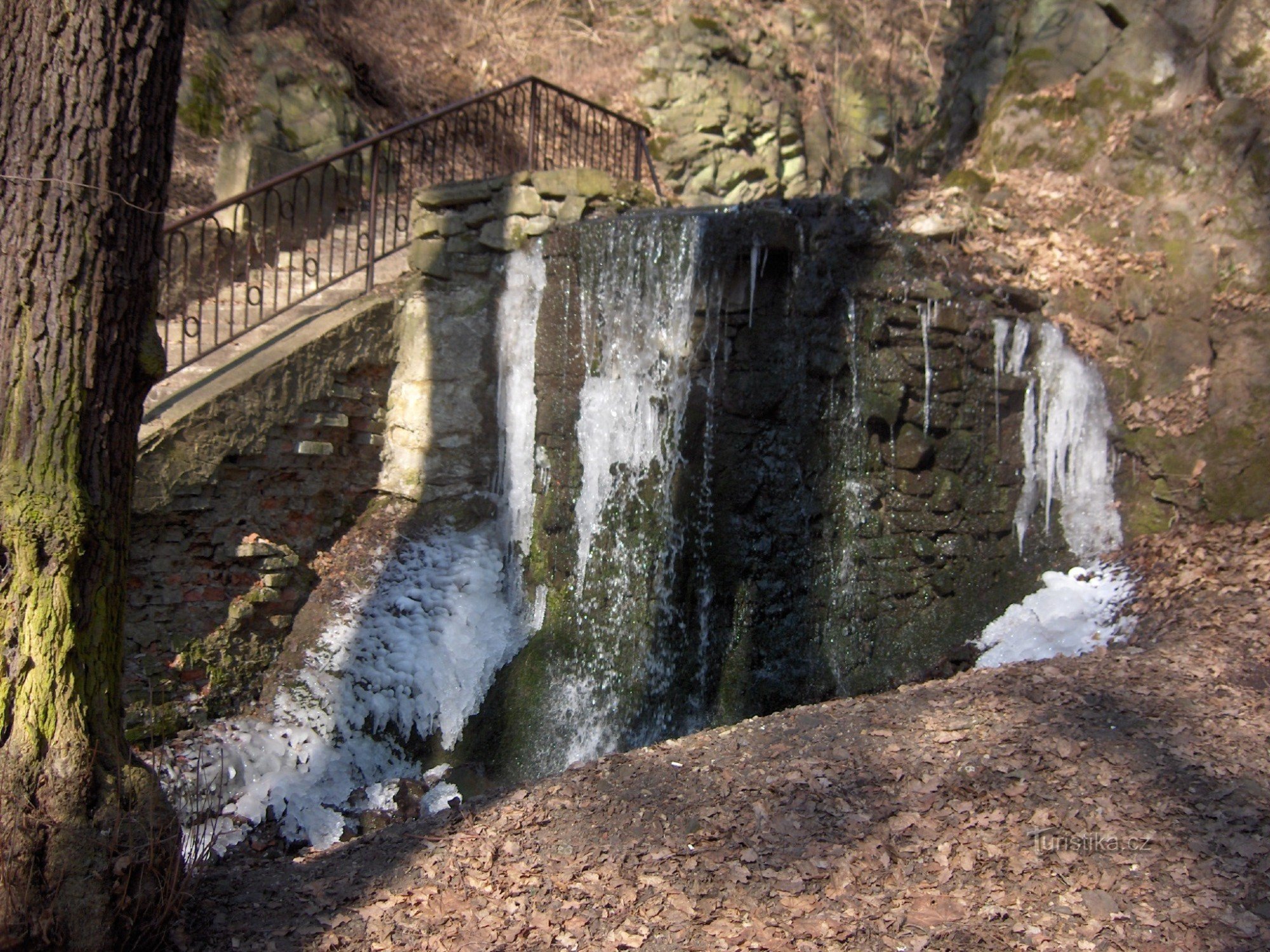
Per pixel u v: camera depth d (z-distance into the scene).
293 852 6.14
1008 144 9.60
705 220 6.89
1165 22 9.04
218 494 7.04
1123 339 7.82
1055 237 8.31
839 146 14.26
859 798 4.08
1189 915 3.29
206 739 6.54
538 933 3.38
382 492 8.20
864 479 6.85
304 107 10.77
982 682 5.25
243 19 11.25
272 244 9.17
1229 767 4.14
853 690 6.70
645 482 7.13
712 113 12.82
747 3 14.20
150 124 3.32
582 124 12.85
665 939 3.32
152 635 6.66
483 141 12.29
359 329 7.92
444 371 8.05
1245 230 7.72
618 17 14.07
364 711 7.00
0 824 3.05
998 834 3.77
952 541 7.04
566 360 7.64
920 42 15.80
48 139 3.13
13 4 3.13
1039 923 3.30
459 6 13.78
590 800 4.27
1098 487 7.67
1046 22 9.87
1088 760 4.22
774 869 3.66
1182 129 8.46
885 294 6.80
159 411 6.72
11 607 3.13
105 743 3.26
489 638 7.47
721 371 6.84
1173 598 6.35
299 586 7.46
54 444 3.19
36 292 3.16
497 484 8.12
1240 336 7.38
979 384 7.14
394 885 3.73
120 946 3.16
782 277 6.84
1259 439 7.07
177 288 8.38
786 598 6.71
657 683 6.90
